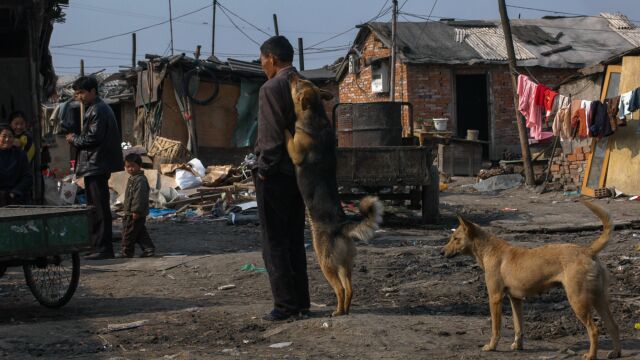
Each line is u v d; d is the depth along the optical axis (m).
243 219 14.88
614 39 32.34
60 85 45.09
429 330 6.22
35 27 12.44
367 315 6.64
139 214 10.59
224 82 27.27
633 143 18.45
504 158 28.73
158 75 26.48
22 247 6.88
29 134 10.79
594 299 5.20
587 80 20.61
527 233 13.25
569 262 5.25
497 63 29.73
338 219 6.64
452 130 29.97
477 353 5.57
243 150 27.69
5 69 12.32
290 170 6.71
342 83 34.06
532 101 20.33
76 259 7.49
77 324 6.78
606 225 5.21
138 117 28.28
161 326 6.68
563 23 33.66
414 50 30.00
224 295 8.27
